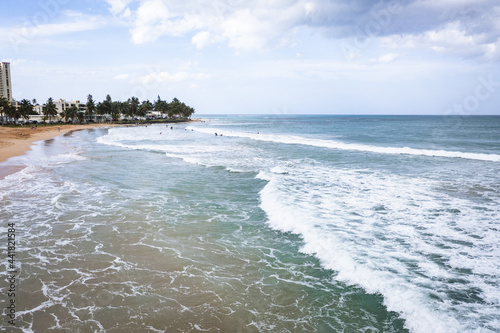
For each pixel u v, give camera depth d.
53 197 14.87
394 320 6.20
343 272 7.99
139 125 111.56
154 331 5.94
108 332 5.88
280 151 33.53
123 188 16.91
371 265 8.09
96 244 9.75
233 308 6.67
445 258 8.49
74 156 29.77
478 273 7.70
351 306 6.68
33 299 6.86
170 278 7.84
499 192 15.48
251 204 14.12
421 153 30.61
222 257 9.01
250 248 9.60
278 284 7.59
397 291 6.95
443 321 5.91
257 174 20.69
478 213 12.31
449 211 12.56
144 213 12.80
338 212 12.34
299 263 8.64
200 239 10.26
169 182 18.39
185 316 6.39
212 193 15.98
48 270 8.09
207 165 24.28
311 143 42.34
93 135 62.31
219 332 5.93
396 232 10.33
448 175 19.83
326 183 17.55
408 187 16.62
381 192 15.55
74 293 7.11
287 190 15.86
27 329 5.90
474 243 9.48
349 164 24.42
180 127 99.25
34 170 21.81
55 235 10.39
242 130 78.31
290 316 6.41
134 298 6.96
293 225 11.16
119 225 11.40
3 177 19.41
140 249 9.45
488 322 5.86
